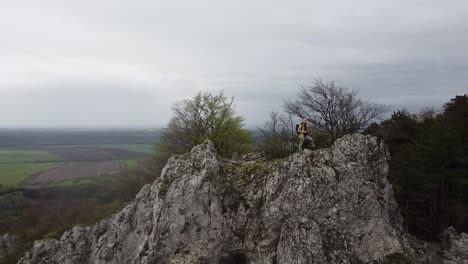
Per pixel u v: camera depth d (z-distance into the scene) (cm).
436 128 3312
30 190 8456
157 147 4909
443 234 2755
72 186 8744
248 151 4141
